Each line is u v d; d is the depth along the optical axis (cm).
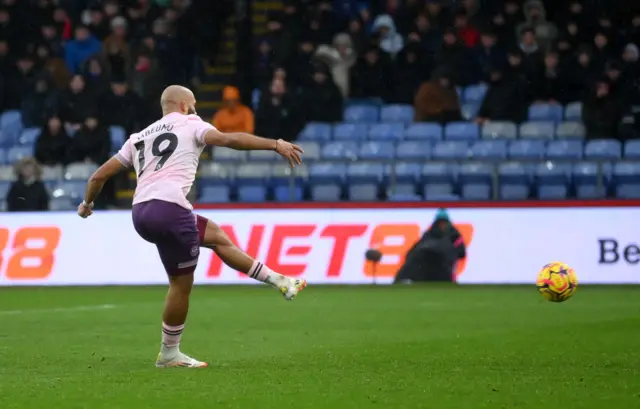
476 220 6556
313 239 6600
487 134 7712
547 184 6900
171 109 2991
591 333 3878
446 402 2316
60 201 6969
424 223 6562
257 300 5528
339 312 4850
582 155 7525
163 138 2892
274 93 7650
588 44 8269
